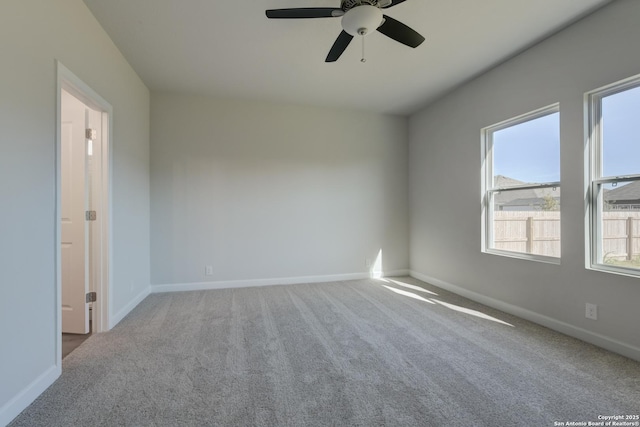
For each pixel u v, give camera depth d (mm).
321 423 1482
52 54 1820
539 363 2070
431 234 4336
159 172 3896
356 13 1831
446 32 2602
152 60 3070
